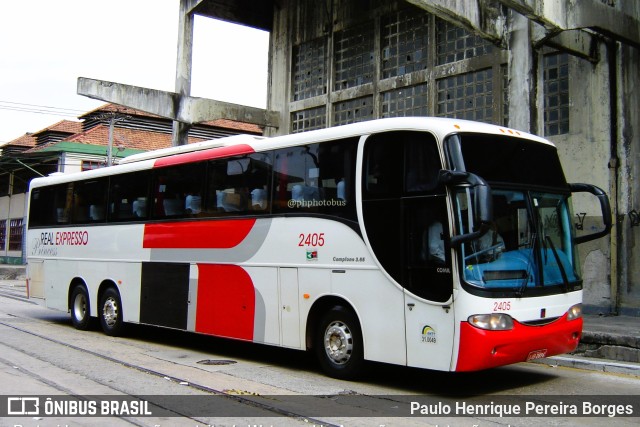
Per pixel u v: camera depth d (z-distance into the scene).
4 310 16.94
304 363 9.48
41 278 14.54
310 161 8.66
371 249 7.70
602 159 12.93
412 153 7.42
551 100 13.83
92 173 13.20
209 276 10.04
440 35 16.14
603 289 12.78
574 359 9.36
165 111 19.73
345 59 18.97
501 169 7.32
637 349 9.21
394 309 7.39
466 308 6.71
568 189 8.16
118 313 12.12
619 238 12.62
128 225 12.02
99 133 35.50
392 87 17.19
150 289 11.29
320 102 19.50
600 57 13.04
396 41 17.38
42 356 9.71
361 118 18.25
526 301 7.07
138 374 8.43
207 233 10.16
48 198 14.65
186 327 10.39
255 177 9.47
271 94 21.56
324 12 19.66
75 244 13.48
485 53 14.95
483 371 8.90
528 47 11.93
